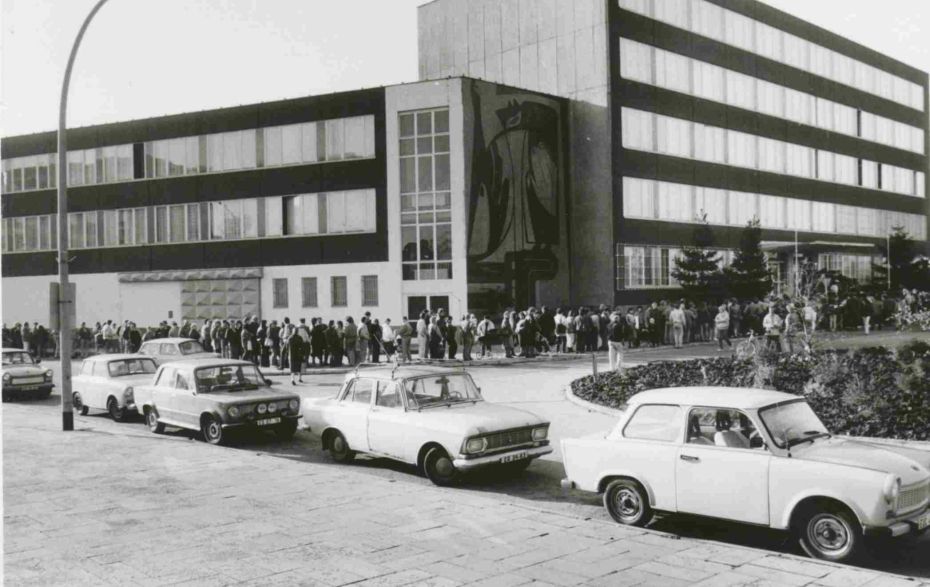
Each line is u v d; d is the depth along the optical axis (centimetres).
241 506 909
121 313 4272
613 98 3791
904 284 5334
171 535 791
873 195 5941
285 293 3816
